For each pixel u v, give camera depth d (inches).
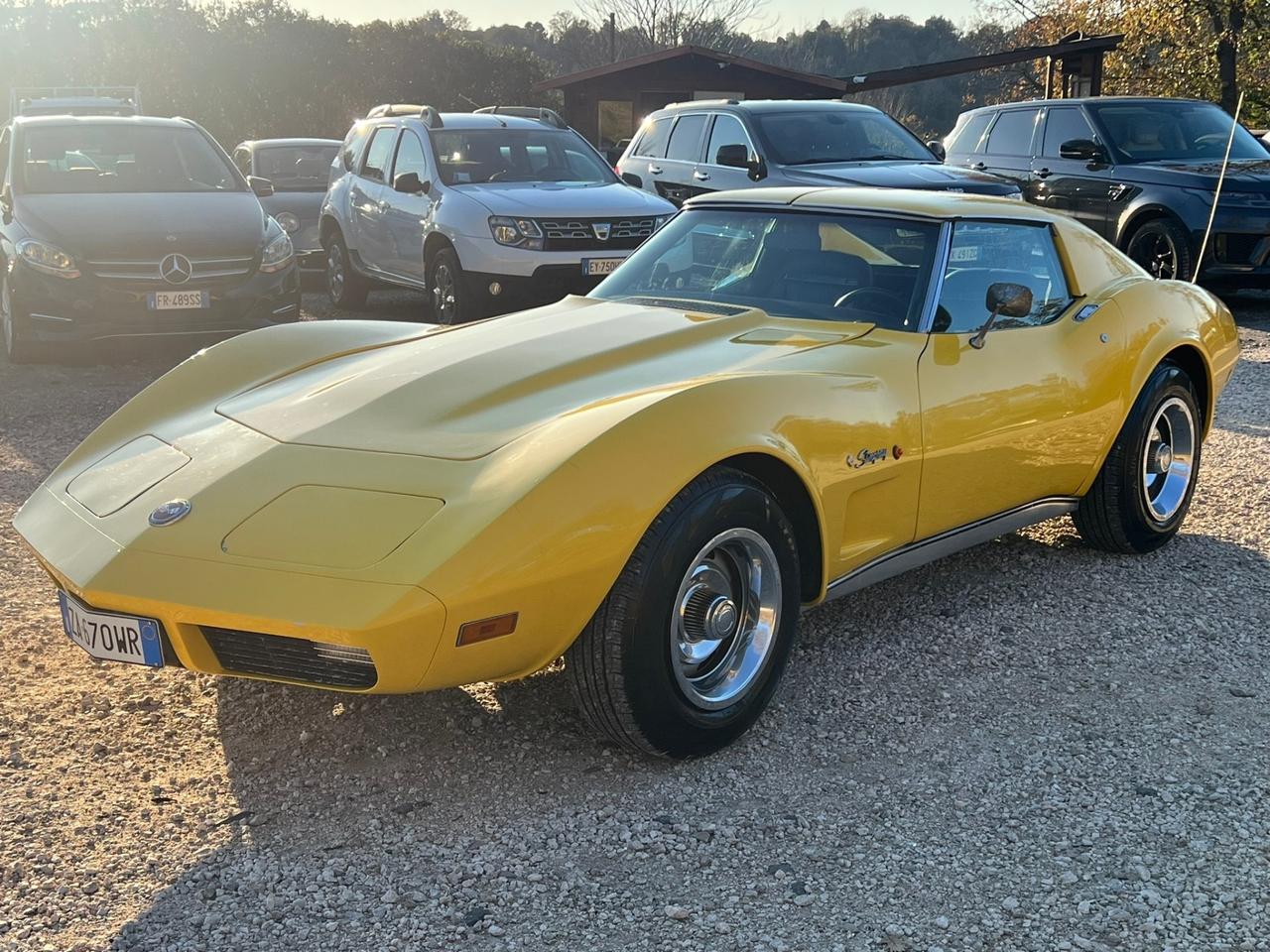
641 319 157.8
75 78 1449.3
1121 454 184.4
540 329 156.1
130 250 344.2
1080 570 188.5
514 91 1660.9
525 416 127.1
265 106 1519.4
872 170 404.5
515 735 133.9
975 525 165.5
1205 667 153.6
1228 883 107.0
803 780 125.2
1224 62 870.4
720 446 120.3
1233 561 192.9
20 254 341.7
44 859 110.3
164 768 127.6
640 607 115.9
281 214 547.2
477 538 107.5
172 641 113.4
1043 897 105.2
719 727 126.9
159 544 116.0
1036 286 177.3
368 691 109.6
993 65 949.8
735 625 129.8
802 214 173.5
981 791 123.1
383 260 441.7
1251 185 428.1
